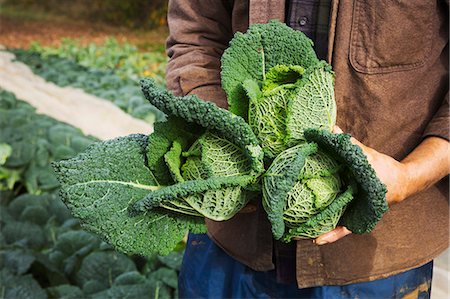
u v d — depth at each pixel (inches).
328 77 51.5
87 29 523.5
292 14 63.2
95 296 115.0
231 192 50.1
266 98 51.0
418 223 64.9
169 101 48.4
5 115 214.7
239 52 54.0
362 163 45.8
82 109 260.4
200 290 77.0
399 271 65.9
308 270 66.2
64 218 147.3
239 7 66.2
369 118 60.9
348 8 58.7
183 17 72.2
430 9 57.9
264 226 67.8
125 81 325.4
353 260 65.3
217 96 67.4
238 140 49.2
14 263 124.6
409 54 58.9
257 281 73.2
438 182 64.7
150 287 117.5
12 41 483.5
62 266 128.6
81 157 51.8
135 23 525.3
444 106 59.6
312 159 49.1
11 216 147.6
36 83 312.8
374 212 47.5
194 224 54.7
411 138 62.1
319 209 48.9
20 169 173.0
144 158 54.2
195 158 51.4
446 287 110.8
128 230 52.1
